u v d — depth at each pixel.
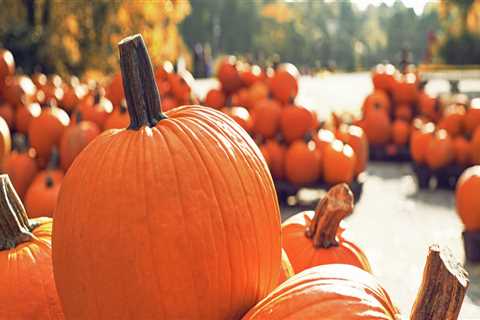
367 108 9.32
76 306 1.51
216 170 1.49
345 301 1.35
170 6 18.59
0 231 1.93
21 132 6.27
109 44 16.02
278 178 6.36
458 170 7.16
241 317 1.53
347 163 6.25
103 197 1.45
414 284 4.14
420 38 100.00
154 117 1.59
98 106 5.61
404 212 6.12
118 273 1.42
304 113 6.30
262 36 74.94
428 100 8.97
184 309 1.44
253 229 1.51
